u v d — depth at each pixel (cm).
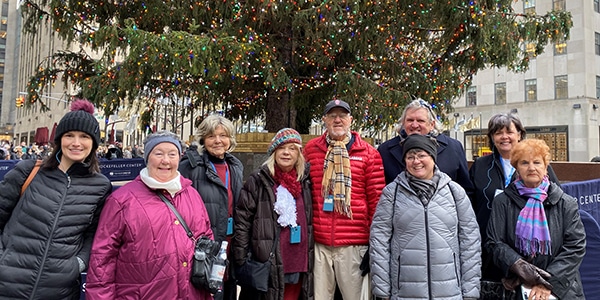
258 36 716
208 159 324
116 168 772
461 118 3306
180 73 727
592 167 530
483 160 333
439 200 266
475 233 269
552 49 2888
